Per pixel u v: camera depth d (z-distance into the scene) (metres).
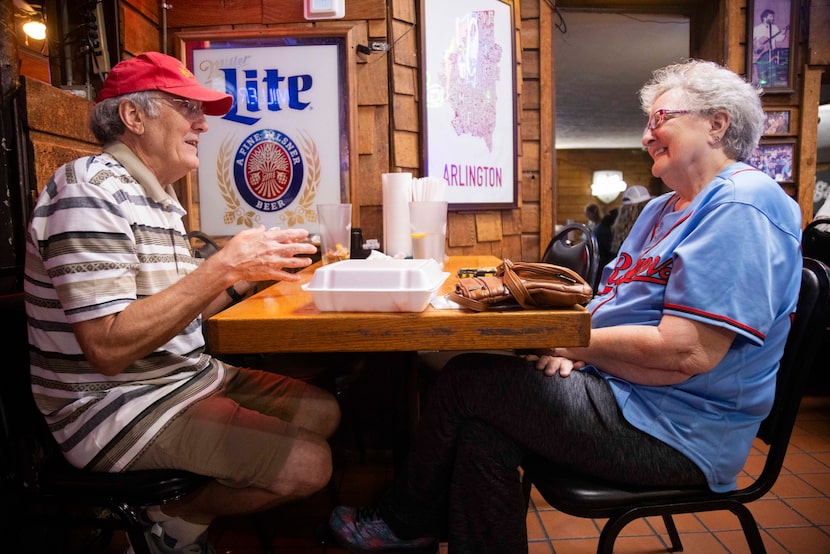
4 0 1.45
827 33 3.29
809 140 3.38
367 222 2.43
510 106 2.86
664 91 1.23
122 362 1.02
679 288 1.02
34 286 1.11
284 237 1.07
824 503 1.81
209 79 2.38
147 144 1.25
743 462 1.09
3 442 1.11
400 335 0.91
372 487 2.02
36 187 1.50
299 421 1.46
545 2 3.05
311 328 0.91
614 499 1.04
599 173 12.47
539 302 0.95
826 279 1.02
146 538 1.14
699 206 1.09
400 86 2.41
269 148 2.40
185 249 1.36
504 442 1.11
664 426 1.06
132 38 2.16
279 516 1.82
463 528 1.13
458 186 2.64
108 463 1.10
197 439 1.14
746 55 3.29
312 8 2.31
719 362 1.02
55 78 2.21
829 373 3.00
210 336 0.93
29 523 1.12
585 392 1.09
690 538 1.62
